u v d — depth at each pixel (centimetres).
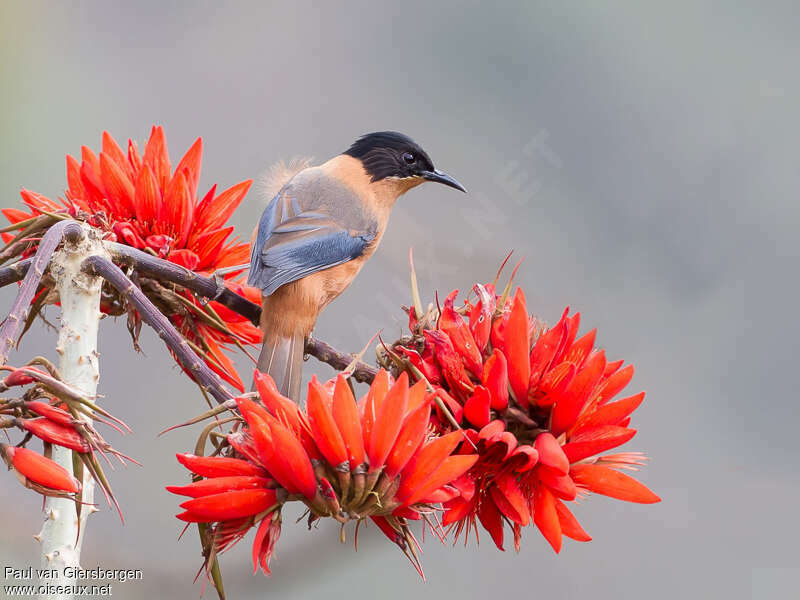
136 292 539
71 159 691
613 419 565
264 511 491
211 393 521
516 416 562
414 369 559
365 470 492
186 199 671
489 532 571
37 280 518
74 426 472
